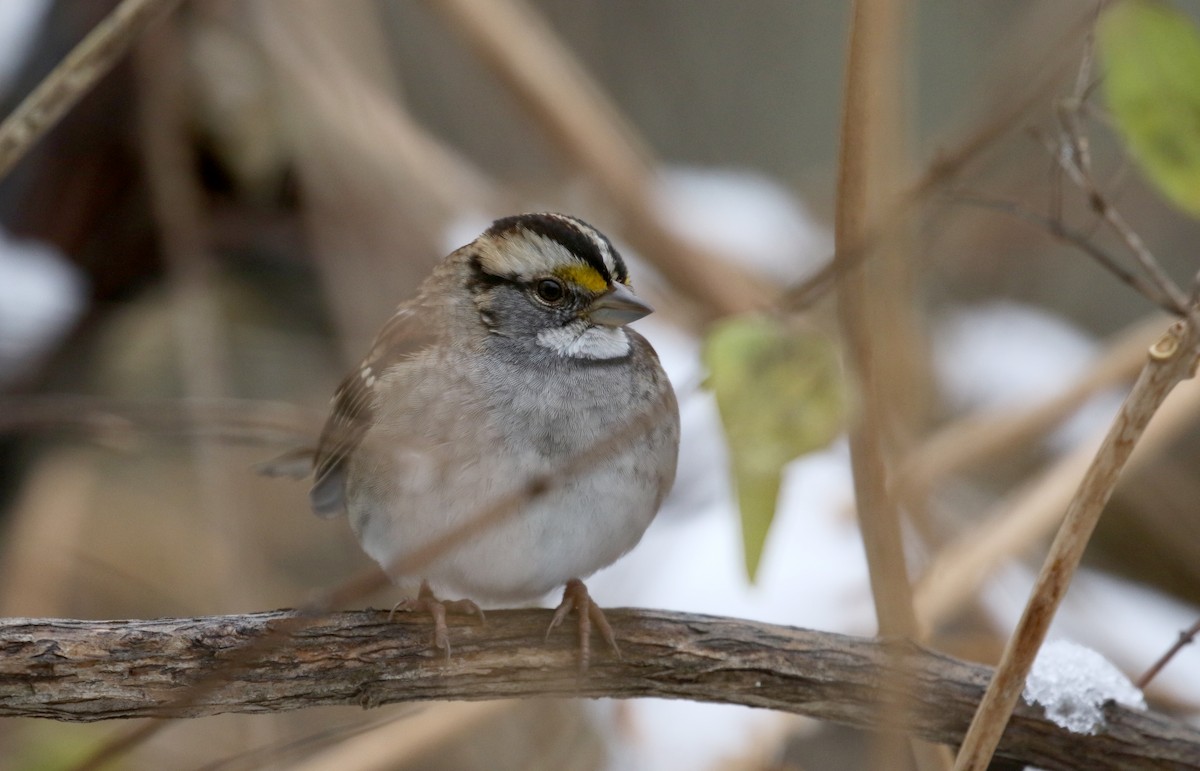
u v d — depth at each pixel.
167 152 12.44
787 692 6.89
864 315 6.19
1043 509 9.39
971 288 14.11
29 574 12.45
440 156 13.06
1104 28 6.25
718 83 16.59
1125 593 12.50
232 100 13.21
